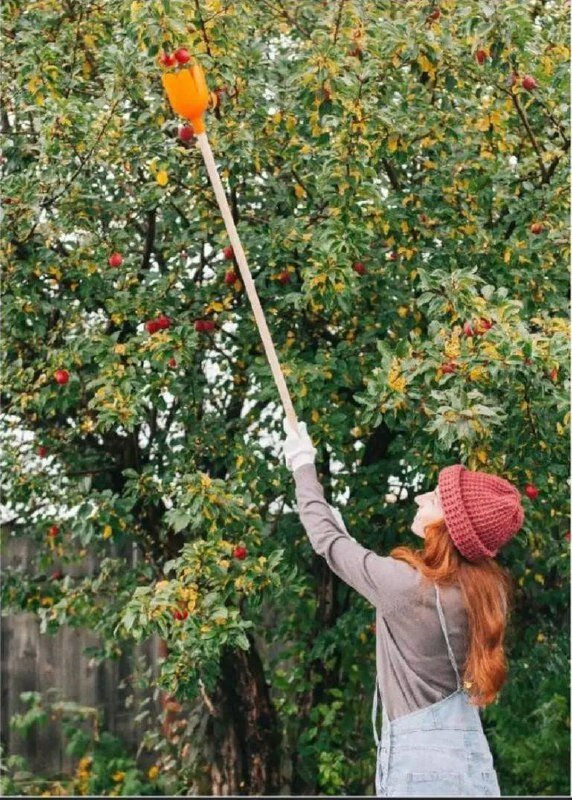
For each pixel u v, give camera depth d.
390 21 3.67
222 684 4.97
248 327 4.18
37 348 4.23
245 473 3.99
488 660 2.52
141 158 3.75
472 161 3.97
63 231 4.09
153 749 5.86
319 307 3.81
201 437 4.32
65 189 3.92
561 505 4.03
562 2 4.12
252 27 3.96
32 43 3.72
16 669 6.00
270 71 4.00
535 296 3.93
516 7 3.38
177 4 3.23
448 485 2.60
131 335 4.03
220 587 3.67
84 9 3.92
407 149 3.80
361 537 4.44
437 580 2.55
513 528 2.59
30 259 3.99
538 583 4.84
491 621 2.53
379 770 2.58
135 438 4.52
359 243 3.65
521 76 3.69
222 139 3.65
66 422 4.63
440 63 3.76
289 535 4.61
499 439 3.39
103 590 4.87
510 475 3.52
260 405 4.47
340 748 5.07
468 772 2.51
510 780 5.13
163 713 5.34
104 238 4.10
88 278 4.04
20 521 5.16
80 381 4.11
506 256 3.86
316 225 3.99
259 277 4.04
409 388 3.37
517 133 4.20
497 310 3.27
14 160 4.12
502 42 3.47
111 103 3.62
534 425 3.35
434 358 3.24
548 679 4.94
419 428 3.69
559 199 3.95
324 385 3.97
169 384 3.85
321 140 3.72
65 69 4.08
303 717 5.09
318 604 4.91
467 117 3.98
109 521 4.11
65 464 4.57
